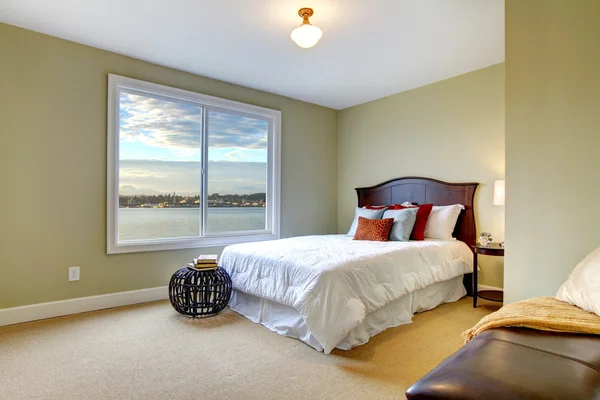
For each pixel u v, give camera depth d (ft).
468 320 9.10
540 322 4.23
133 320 9.00
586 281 4.89
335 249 9.32
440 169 12.85
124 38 9.45
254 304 9.12
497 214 11.33
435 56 10.63
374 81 12.82
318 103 15.61
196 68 11.51
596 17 5.84
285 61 10.97
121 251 10.36
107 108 10.15
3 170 8.65
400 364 6.61
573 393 2.78
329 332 6.92
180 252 11.61
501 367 3.22
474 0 7.62
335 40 9.55
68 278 9.51
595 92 5.84
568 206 6.13
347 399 5.45
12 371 6.24
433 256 10.07
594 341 3.84
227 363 6.61
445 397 2.91
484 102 11.60
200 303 9.16
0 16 8.33
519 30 6.70
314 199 15.66
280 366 6.50
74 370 6.29
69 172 9.55
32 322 8.80
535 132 6.50
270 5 7.85
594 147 5.86
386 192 14.55
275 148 14.21
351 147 16.12
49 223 9.25
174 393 5.57
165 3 7.77
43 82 9.17
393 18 8.41
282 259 8.29
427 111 13.24
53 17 8.38
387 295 8.11
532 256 6.53
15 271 8.77
